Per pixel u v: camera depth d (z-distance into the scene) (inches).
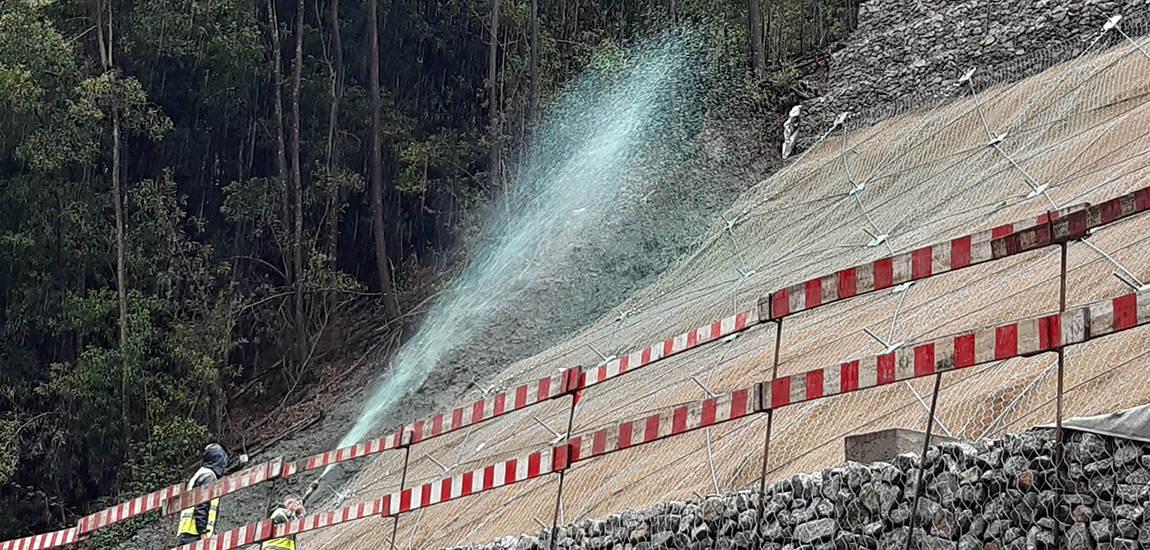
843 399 629.9
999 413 525.7
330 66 1685.5
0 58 1478.8
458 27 1792.6
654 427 433.1
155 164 1674.5
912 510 386.0
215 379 1485.0
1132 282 553.3
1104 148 885.8
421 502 521.7
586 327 1311.5
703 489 632.4
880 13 1502.2
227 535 610.2
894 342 710.5
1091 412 476.7
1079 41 1245.1
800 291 422.9
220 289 1621.6
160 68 1667.1
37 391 1451.8
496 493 820.0
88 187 1567.4
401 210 1718.8
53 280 1519.4
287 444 1403.8
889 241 1007.0
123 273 1502.2
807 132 1501.0
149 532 1334.9
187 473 1400.1
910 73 1425.9
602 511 689.0
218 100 1668.3
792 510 459.5
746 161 1517.0
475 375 1309.1
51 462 1446.9
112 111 1557.6
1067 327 338.0
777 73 1616.6
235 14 1640.0
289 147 1702.8
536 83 1621.6
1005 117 1128.2
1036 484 376.5
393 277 1668.3
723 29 1642.5
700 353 951.0
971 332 358.0
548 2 1756.9
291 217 1637.6
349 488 1176.8
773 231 1264.8
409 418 1302.9
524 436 966.4
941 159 1145.4
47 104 1525.6
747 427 681.0
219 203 1686.8
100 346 1524.4
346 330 1594.5
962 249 381.1
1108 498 358.0
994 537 384.2
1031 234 368.8
